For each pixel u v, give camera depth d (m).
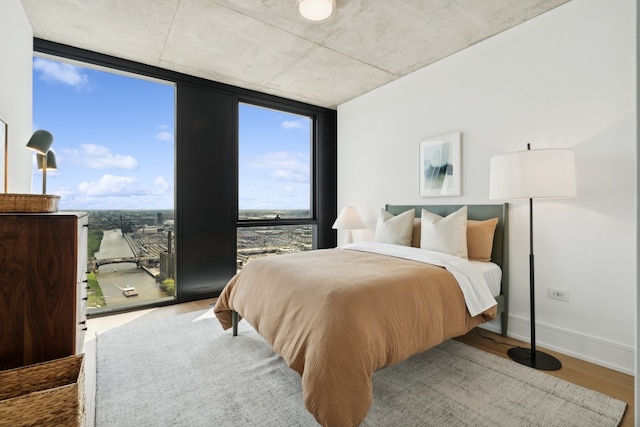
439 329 1.83
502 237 2.66
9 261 1.33
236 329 2.57
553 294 2.39
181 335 2.58
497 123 2.75
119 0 2.28
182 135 3.50
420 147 3.40
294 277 1.95
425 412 1.61
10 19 2.05
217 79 3.67
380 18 2.51
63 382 1.36
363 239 4.20
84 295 1.87
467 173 2.98
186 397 1.73
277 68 3.40
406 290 1.76
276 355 2.23
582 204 2.26
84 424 1.38
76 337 1.48
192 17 2.49
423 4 2.34
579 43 2.27
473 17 2.50
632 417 1.58
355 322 1.47
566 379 1.94
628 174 2.06
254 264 2.40
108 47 2.93
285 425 1.52
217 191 3.74
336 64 3.31
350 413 1.33
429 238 2.72
